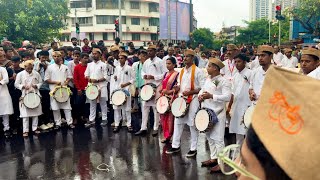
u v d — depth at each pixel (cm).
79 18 5488
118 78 860
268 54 548
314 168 66
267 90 77
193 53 635
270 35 5500
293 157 68
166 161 631
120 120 888
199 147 711
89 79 903
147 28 5631
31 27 2548
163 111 707
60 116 902
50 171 595
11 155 685
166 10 2862
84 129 887
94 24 5384
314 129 68
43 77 880
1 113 798
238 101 595
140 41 5612
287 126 72
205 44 5594
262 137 74
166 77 720
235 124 596
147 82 819
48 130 877
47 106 885
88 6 5447
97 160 647
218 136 565
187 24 3094
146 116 820
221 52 1534
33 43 1325
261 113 77
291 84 73
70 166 618
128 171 588
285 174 72
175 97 688
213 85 559
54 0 2891
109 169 599
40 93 871
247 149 80
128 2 5425
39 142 774
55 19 2880
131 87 866
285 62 1206
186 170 584
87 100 941
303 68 493
